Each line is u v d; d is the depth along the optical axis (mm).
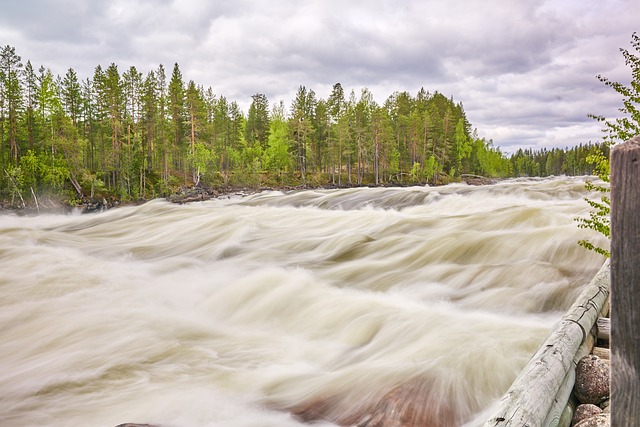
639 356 1307
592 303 4355
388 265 9781
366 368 4922
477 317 6461
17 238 15508
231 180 77438
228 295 8336
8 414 4691
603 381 3264
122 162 62312
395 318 6457
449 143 103438
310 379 5020
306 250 12445
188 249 14047
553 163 160250
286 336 6688
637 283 1288
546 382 2859
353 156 95312
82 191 60469
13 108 63094
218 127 91062
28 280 9602
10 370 5617
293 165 90688
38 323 7125
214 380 5195
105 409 4680
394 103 117375
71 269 10742
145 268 11367
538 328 5801
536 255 9070
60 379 5332
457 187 30672
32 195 52438
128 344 6301
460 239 10438
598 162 5172
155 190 65125
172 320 7289
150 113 73562
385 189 31391
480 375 4516
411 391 4289
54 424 4496
